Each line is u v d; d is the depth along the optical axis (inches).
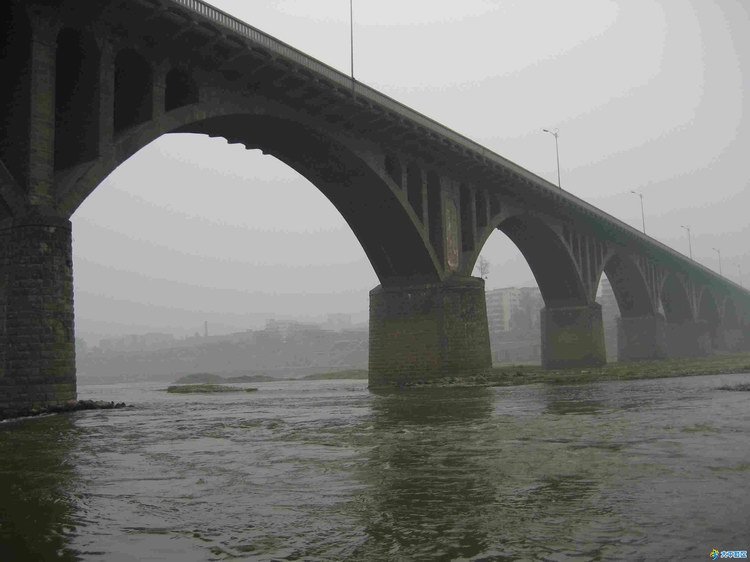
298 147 1389.0
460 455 389.7
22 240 799.1
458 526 231.0
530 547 204.8
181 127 1155.9
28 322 786.8
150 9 933.2
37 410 772.6
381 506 264.1
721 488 279.0
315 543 216.1
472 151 1652.3
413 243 1587.1
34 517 256.2
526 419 605.6
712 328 4712.1
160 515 256.7
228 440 501.4
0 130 861.8
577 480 304.5
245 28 1082.7
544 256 2377.0
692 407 691.4
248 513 257.8
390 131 1428.4
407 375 1610.5
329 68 1249.4
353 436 507.5
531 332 6919.3
